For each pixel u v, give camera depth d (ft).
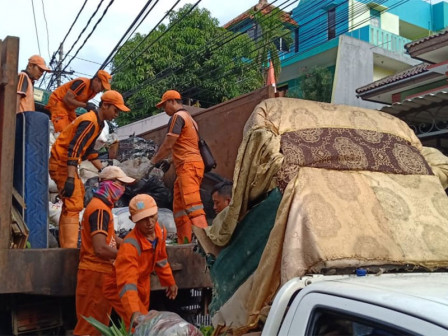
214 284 10.30
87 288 12.94
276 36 60.64
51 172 15.80
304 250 8.14
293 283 7.22
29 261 12.52
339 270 7.98
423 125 38.42
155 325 9.22
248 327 8.52
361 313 5.85
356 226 8.54
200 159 18.43
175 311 16.10
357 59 70.23
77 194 15.42
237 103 21.26
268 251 8.61
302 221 8.36
